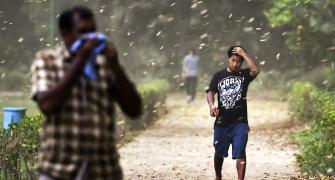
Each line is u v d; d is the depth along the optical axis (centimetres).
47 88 707
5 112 1867
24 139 1404
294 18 3153
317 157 1706
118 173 745
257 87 5128
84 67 718
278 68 5309
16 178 1418
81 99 716
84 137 716
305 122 2880
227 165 1930
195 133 2827
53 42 3161
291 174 1762
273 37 5372
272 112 3719
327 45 3300
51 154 717
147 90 3241
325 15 3186
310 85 3178
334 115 1706
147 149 2312
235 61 1472
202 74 5959
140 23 5769
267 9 5156
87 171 717
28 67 6075
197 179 1731
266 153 2189
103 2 5459
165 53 6019
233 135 1466
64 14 737
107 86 731
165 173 1820
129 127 2800
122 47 5781
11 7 6088
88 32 735
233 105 1466
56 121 713
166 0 5766
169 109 4012
